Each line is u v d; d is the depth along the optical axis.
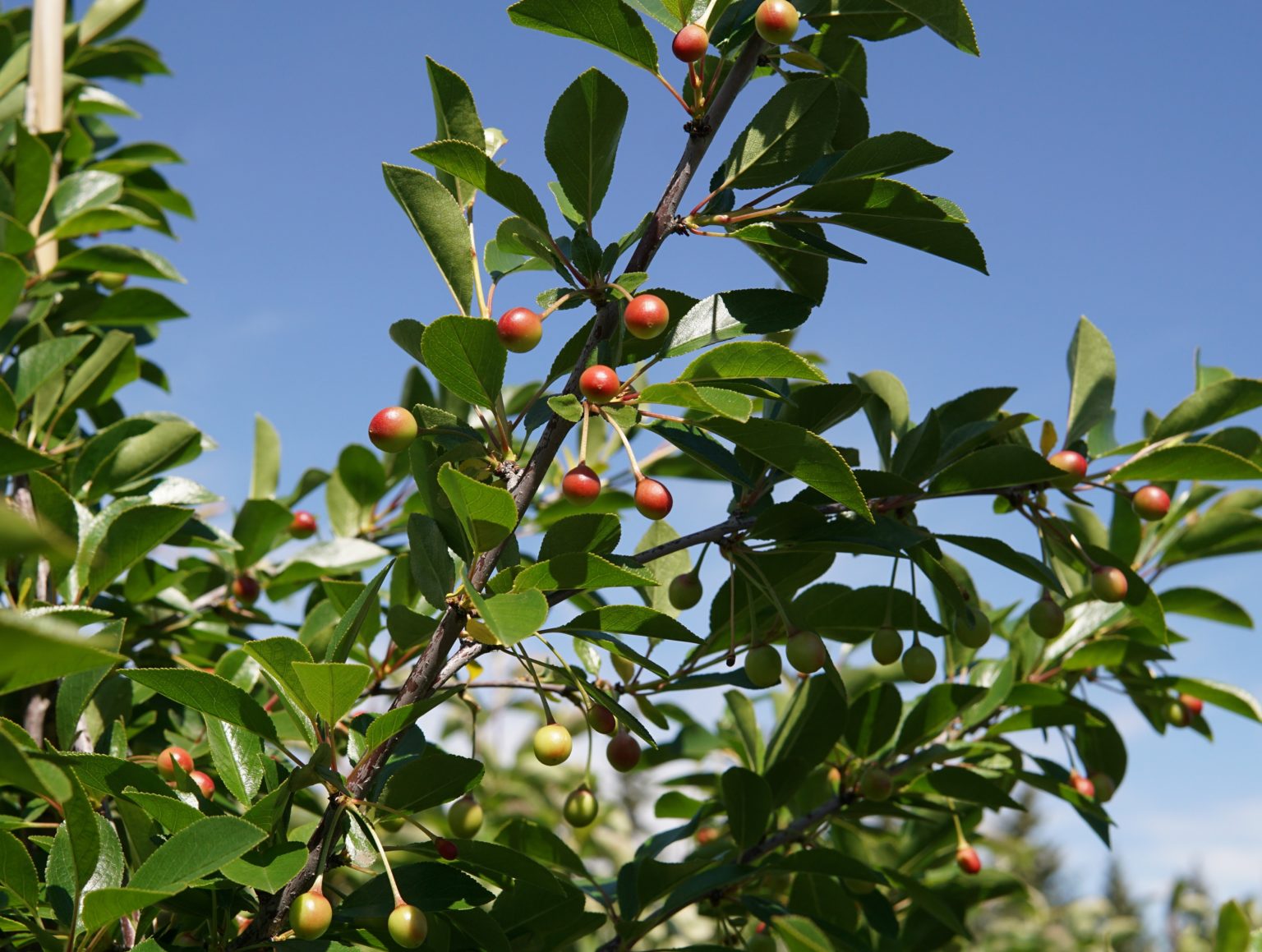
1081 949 5.65
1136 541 3.38
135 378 3.41
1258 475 2.34
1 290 2.49
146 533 2.74
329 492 3.97
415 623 2.14
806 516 2.29
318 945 1.82
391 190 2.08
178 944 2.08
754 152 2.21
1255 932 2.91
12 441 1.59
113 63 4.48
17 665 0.95
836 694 2.93
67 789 1.40
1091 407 2.68
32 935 1.88
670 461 3.91
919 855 3.66
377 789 2.08
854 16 2.27
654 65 2.12
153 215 4.33
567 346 2.27
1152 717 3.53
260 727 1.86
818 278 2.42
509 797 6.47
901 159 2.12
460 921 2.03
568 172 2.13
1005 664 3.22
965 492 2.40
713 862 3.08
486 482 2.08
